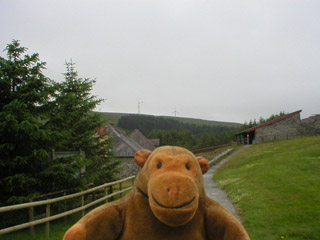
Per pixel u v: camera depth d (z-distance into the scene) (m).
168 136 72.19
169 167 2.37
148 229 2.45
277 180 11.98
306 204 8.20
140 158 2.81
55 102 8.43
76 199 9.41
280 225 6.91
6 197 7.33
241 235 2.41
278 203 8.78
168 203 2.11
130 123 108.81
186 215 2.13
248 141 43.50
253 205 9.09
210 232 2.57
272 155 21.98
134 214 2.54
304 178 11.55
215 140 73.94
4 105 7.29
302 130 38.66
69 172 8.25
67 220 8.50
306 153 17.66
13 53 7.81
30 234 6.67
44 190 8.06
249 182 12.82
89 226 2.45
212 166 25.41
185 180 2.21
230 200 10.92
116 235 2.57
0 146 7.02
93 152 12.25
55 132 7.83
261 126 40.03
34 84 7.78
